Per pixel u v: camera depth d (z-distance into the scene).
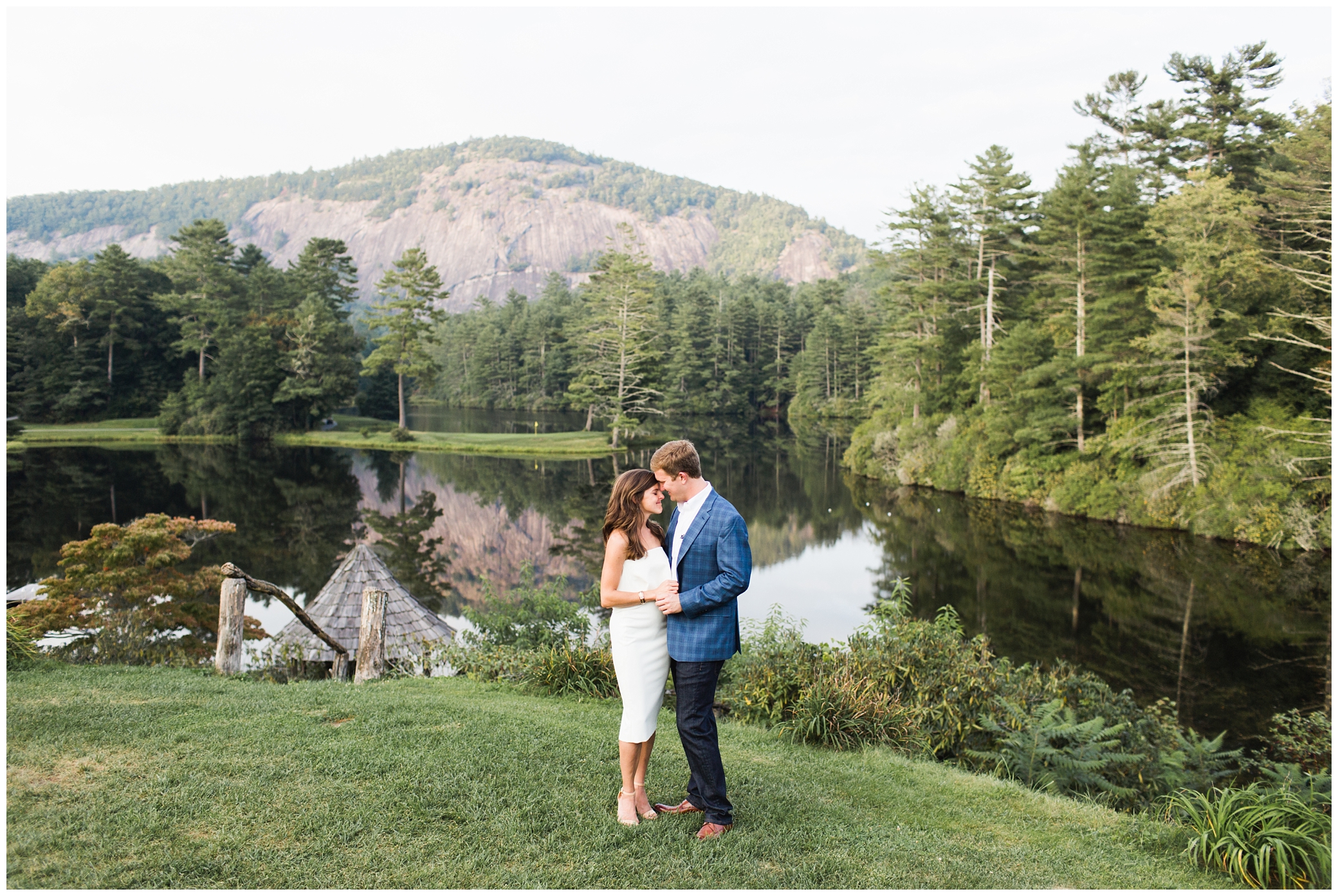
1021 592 21.42
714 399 97.44
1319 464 25.48
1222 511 27.03
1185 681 14.62
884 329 54.53
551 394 111.00
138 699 5.66
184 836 3.43
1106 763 6.30
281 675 11.07
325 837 3.47
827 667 7.48
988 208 46.06
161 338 78.75
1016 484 36.44
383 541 29.84
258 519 33.69
